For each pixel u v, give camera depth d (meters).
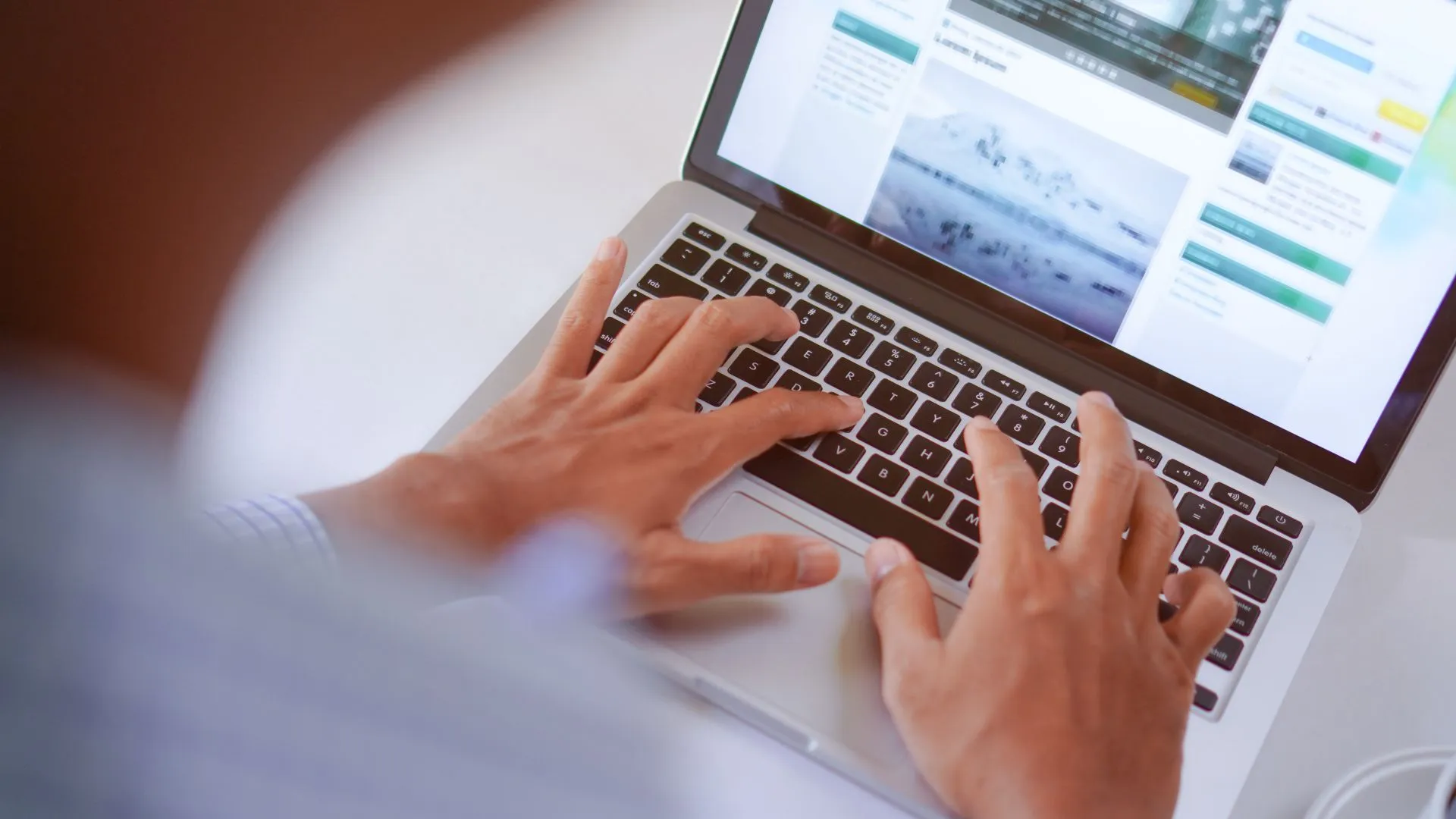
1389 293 0.64
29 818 0.22
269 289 0.72
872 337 0.72
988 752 0.51
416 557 0.55
